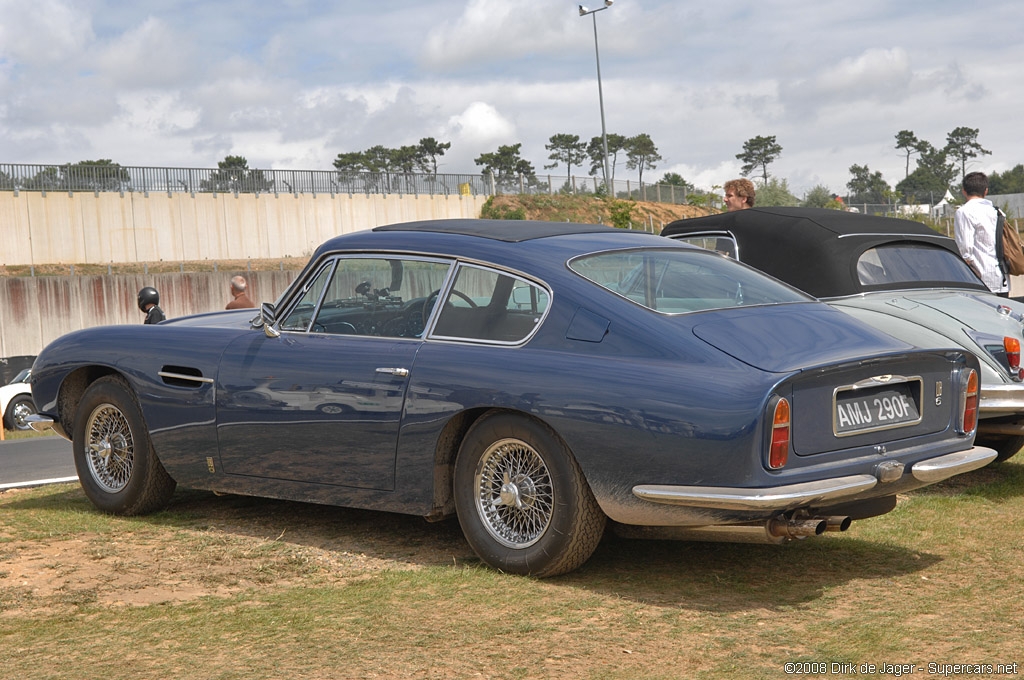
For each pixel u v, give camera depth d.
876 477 4.14
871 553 4.84
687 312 4.36
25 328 38.53
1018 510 5.69
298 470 5.14
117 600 4.27
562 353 4.35
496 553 4.54
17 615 4.07
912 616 3.88
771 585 4.35
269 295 43.28
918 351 4.32
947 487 6.39
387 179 58.16
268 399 5.18
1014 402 6.08
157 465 5.80
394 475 4.78
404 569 4.67
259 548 5.13
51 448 10.60
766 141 138.12
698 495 3.91
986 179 8.40
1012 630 3.69
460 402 4.52
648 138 126.06
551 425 4.24
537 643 3.63
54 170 49.72
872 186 136.62
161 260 52.16
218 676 3.34
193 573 4.68
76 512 6.10
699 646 3.58
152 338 5.80
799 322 4.42
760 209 7.62
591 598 4.17
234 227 54.22
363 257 5.14
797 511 4.03
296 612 4.04
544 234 4.95
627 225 53.84
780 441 3.89
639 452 4.04
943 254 7.43
